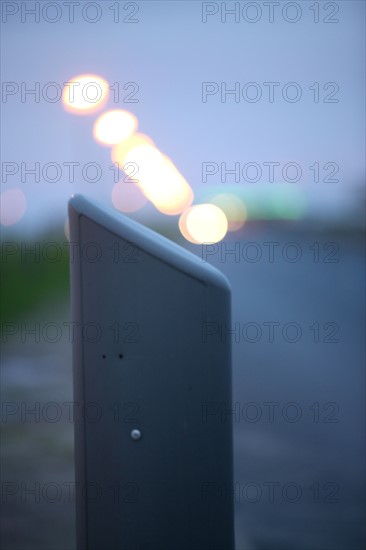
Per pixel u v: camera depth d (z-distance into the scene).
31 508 5.45
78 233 2.79
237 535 4.91
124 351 2.78
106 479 2.80
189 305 2.76
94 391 2.80
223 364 2.78
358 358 13.16
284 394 9.92
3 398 9.72
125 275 2.77
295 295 24.91
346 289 26.81
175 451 2.78
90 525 2.82
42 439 7.44
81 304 2.79
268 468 6.53
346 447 7.16
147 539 2.79
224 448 2.79
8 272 23.33
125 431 2.79
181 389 2.77
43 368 12.09
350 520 5.18
